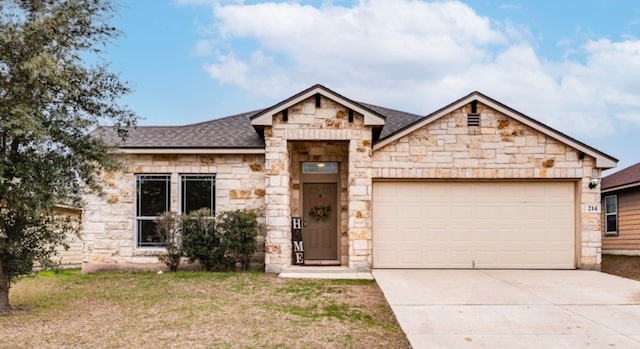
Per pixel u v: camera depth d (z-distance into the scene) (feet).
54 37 22.58
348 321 21.70
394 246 39.47
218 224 38.19
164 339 18.72
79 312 23.56
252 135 42.70
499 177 38.86
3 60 21.15
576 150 38.93
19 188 22.04
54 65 21.47
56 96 23.56
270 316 22.49
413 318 22.21
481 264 39.27
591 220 38.78
